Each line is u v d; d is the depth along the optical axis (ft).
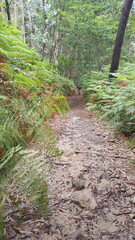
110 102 15.78
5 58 9.66
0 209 3.66
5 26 11.16
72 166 7.73
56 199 5.75
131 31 32.40
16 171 3.63
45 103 7.16
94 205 5.63
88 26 33.78
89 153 9.15
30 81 8.31
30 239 4.31
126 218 5.19
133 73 14.75
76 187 6.31
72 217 5.12
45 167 3.88
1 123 4.47
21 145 4.09
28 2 36.09
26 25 39.22
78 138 11.37
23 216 4.71
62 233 4.59
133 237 4.61
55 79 20.35
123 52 35.12
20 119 4.47
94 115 18.37
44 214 3.95
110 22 34.99
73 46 39.22
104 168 7.75
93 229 4.80
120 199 5.94
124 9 20.10
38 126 4.63
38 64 13.57
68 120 15.85
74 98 32.65
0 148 3.63
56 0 36.68
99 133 12.57
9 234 4.30
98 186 6.52
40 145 4.41
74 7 34.14
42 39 35.91
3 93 6.92
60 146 9.82
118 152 9.41
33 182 3.53
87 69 44.04
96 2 39.65
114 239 4.55
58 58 38.86
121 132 12.21
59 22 37.40
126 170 7.62
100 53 41.93
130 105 11.80
